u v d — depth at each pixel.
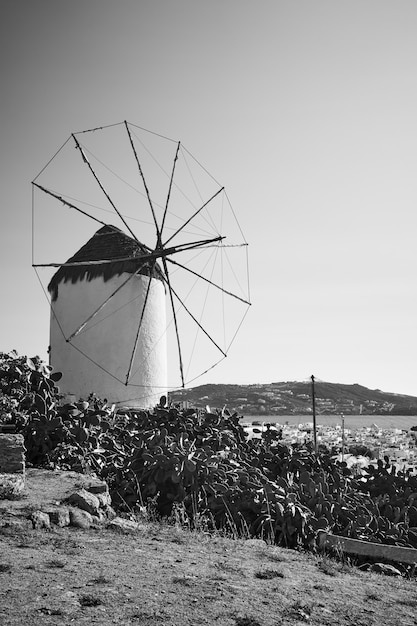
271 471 11.47
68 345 20.02
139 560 6.25
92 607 4.86
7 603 4.79
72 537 6.82
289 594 5.65
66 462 10.00
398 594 6.09
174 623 4.68
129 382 19.56
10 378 10.19
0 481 7.71
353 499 10.04
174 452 9.42
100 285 19.94
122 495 9.18
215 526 8.57
